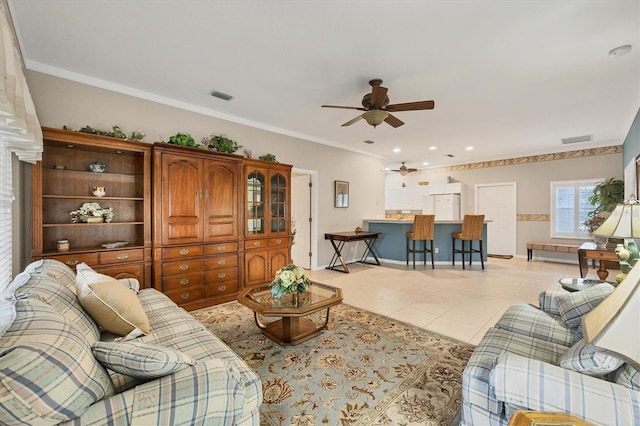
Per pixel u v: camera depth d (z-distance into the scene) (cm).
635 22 213
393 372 211
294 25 219
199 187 344
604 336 66
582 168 635
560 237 663
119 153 322
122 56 265
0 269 180
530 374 112
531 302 370
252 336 271
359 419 164
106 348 105
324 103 378
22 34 231
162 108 358
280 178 444
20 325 91
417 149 657
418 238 574
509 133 520
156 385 101
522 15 206
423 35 231
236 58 268
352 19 212
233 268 376
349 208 645
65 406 82
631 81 311
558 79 306
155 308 215
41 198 256
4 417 73
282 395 185
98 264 282
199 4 197
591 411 100
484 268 582
